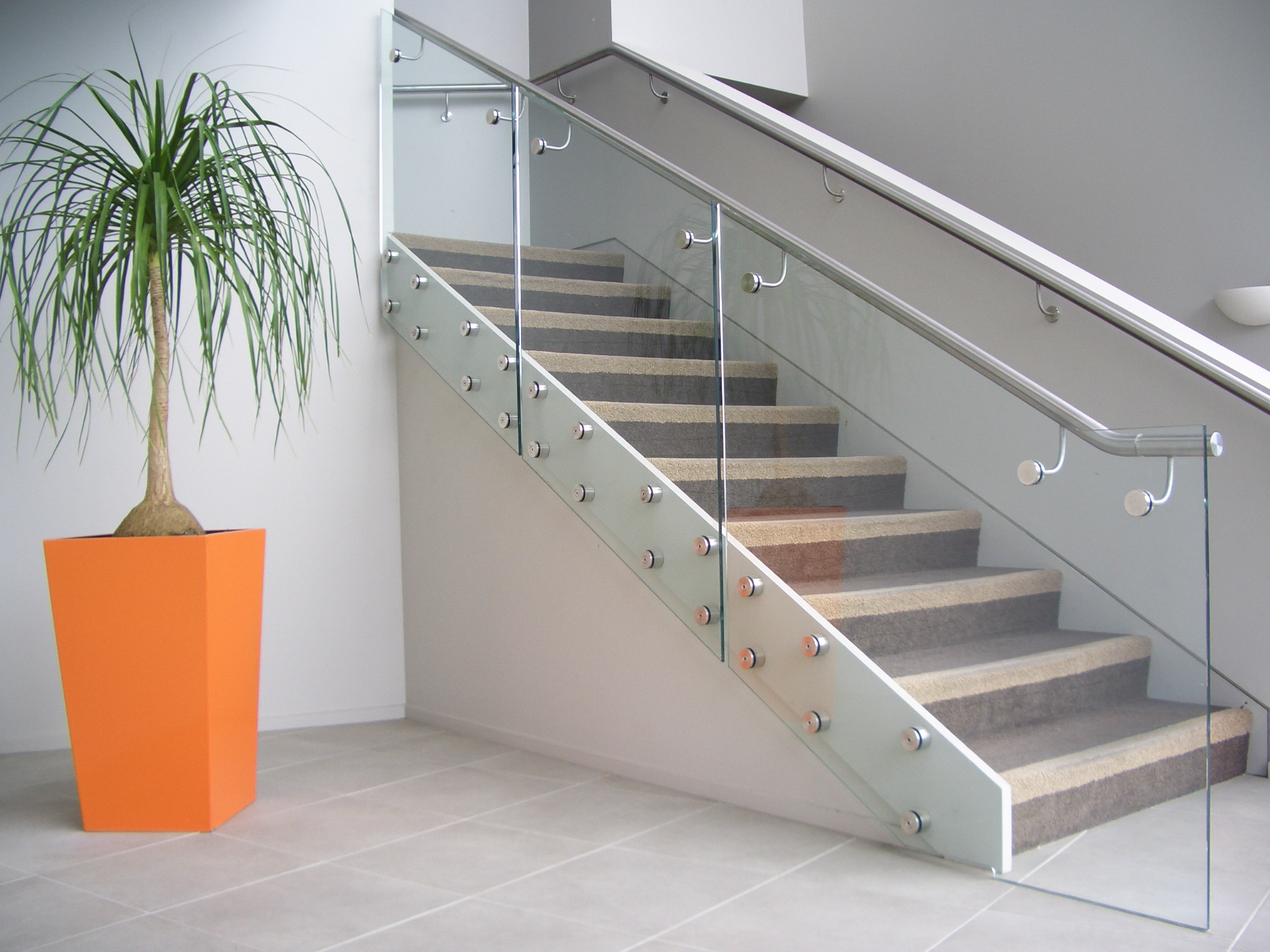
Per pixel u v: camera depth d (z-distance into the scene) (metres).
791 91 4.80
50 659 3.41
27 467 3.38
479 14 5.02
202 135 2.55
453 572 3.65
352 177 3.87
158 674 2.54
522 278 3.26
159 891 2.18
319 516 3.77
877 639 2.38
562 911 2.05
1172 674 2.05
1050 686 2.20
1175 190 3.44
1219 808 2.66
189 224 2.36
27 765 3.22
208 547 2.51
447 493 3.67
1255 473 2.88
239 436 3.64
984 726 2.25
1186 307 3.41
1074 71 3.74
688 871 2.25
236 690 2.68
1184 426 2.03
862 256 3.84
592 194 3.05
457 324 3.53
